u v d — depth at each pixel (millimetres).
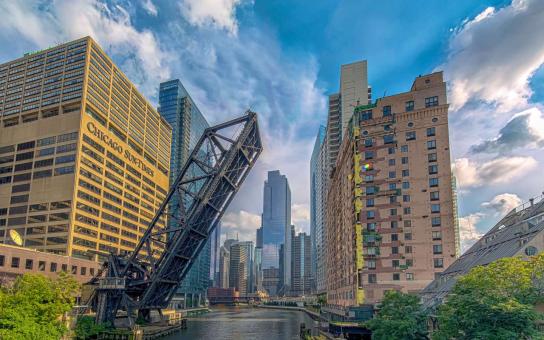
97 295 78750
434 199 83688
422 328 46969
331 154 193000
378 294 81688
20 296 41719
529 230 45062
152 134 188875
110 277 76875
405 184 86062
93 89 140250
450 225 81625
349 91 184625
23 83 143500
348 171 99562
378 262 83438
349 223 96562
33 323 38625
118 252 148375
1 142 137875
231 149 73625
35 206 126875
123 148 157375
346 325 68500
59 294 47719
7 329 36094
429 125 87562
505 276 29625
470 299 29406
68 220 122000
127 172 159500
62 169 127750
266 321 136500
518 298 29047
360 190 88562
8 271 82750
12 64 147375
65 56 141250
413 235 83062
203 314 194250
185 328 101375
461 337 30531
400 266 82000
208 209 76250
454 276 57594
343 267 105562
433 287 66062
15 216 128500
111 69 153000
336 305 119438
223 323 125625
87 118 134250
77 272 105375
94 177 135750
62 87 137625
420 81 91000
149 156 184625
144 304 78500
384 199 86438
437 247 81188
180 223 75625
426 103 88812
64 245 120375
